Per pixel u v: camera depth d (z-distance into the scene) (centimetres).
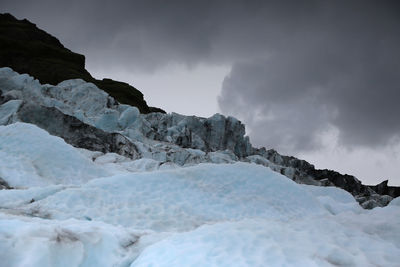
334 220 1066
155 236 878
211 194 1542
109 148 3422
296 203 1584
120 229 892
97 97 5131
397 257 720
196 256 684
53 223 856
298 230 875
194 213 1370
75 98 5072
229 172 1739
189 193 1527
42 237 670
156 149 3956
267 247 716
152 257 712
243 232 791
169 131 5388
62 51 7781
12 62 6309
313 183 6184
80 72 7419
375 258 713
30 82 4616
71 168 1902
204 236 777
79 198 1349
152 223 1234
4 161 1723
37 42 7788
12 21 8725
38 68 6506
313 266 645
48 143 2022
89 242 720
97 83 7312
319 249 727
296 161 7044
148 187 1534
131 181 1555
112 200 1388
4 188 1460
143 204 1388
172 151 4162
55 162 1886
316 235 820
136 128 4659
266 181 1703
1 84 4269
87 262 684
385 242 827
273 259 666
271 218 1412
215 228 834
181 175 1662
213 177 1683
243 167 1792
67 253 659
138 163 2827
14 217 861
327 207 1762
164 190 1523
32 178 1634
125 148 3562
